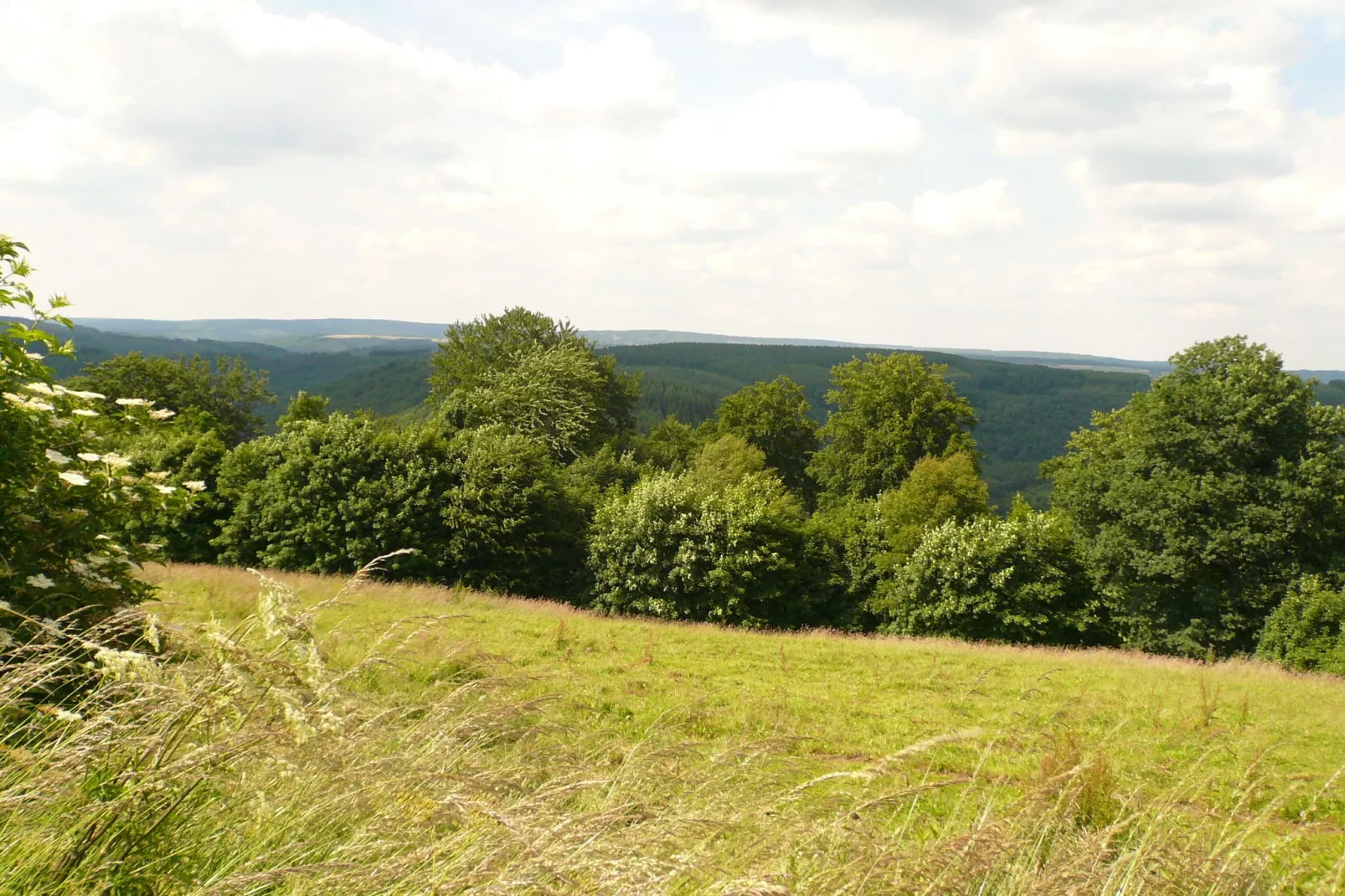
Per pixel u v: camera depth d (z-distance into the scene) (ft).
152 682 10.68
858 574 155.63
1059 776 17.54
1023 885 13.99
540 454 159.94
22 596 19.11
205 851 10.93
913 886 12.82
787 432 247.50
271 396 248.32
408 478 144.97
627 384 236.84
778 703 47.50
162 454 80.12
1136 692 59.62
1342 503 126.93
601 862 10.72
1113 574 137.28
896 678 61.82
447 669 25.32
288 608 12.22
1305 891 17.53
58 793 10.08
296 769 11.85
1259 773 26.89
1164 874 14.87
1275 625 115.85
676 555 142.61
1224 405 129.08
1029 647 94.22
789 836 13.56
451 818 11.92
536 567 151.84
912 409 206.69
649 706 43.29
